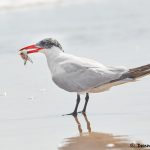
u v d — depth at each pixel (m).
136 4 33.97
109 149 10.48
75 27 27.92
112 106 14.06
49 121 13.02
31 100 15.27
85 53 22.05
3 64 21.02
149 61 19.84
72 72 13.76
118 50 22.47
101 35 25.84
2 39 25.50
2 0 33.22
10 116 13.59
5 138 11.62
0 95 16.03
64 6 34.34
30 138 11.57
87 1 36.25
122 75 13.25
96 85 13.48
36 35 26.12
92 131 11.96
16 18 30.56
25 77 18.55
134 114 13.16
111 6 33.88
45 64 20.81
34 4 34.06
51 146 10.93
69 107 14.34
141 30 26.53
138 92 15.42
